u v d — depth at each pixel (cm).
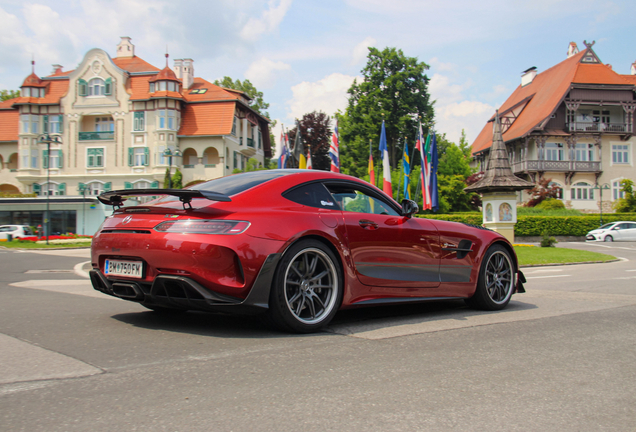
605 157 4738
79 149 4347
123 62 4712
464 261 486
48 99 4406
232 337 351
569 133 4628
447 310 507
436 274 462
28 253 1802
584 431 200
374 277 413
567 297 635
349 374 267
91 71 4341
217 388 240
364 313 477
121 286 364
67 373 258
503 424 204
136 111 4259
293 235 359
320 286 381
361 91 5088
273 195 377
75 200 3606
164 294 346
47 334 349
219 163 4219
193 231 336
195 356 296
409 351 322
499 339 364
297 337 356
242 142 4688
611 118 4775
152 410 210
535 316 471
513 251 534
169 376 256
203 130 4200
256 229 346
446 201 4156
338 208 408
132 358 289
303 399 228
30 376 252
